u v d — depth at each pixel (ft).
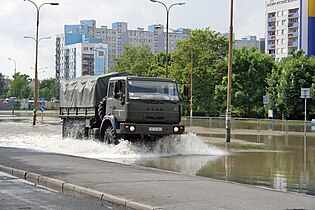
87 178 45.68
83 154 72.69
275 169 58.39
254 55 239.91
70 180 44.47
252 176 52.29
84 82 87.40
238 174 53.72
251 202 34.53
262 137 118.83
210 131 143.13
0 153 69.87
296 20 433.48
